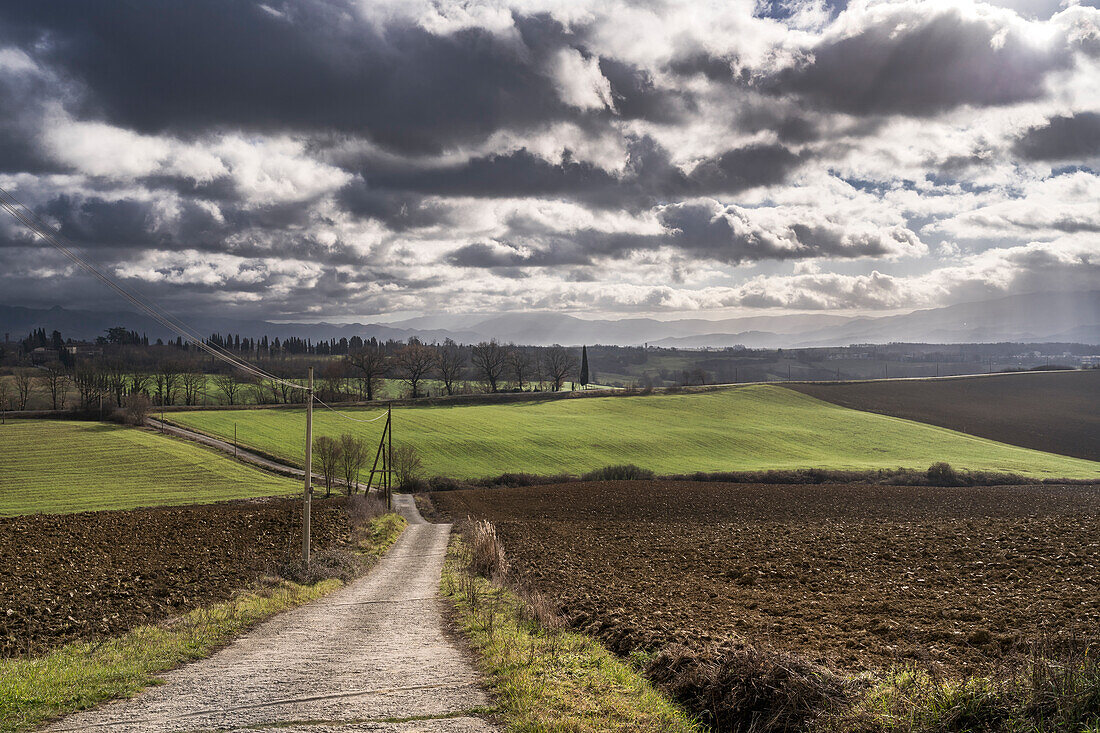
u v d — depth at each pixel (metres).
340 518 47.69
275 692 9.16
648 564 27.84
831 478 81.62
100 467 85.62
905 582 20.92
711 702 8.56
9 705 8.50
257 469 89.38
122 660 11.39
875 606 16.69
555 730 7.49
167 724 7.87
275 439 103.56
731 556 29.39
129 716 8.20
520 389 154.75
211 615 16.33
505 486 84.75
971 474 78.88
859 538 33.41
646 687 9.48
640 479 83.19
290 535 38.44
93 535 33.25
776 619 15.39
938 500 60.44
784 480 81.81
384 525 48.66
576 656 11.07
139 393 117.56
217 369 154.25
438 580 25.38
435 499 71.56
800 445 105.56
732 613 16.25
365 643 13.09
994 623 14.02
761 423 119.31
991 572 21.33
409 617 16.56
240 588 21.78
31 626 16.14
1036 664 7.44
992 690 7.37
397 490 83.12
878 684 8.34
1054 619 13.98
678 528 45.19
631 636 12.58
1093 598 16.08
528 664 10.26
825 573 23.48
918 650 11.68
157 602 19.47
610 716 8.11
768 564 26.31
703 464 94.25
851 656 11.41
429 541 42.88
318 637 13.95
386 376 148.50
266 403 136.88
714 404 133.62
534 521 53.38
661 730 7.76
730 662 9.02
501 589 20.55
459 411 126.12
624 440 106.62
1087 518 35.47
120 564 26.09
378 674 10.12
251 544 34.16
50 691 9.20
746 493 67.75
